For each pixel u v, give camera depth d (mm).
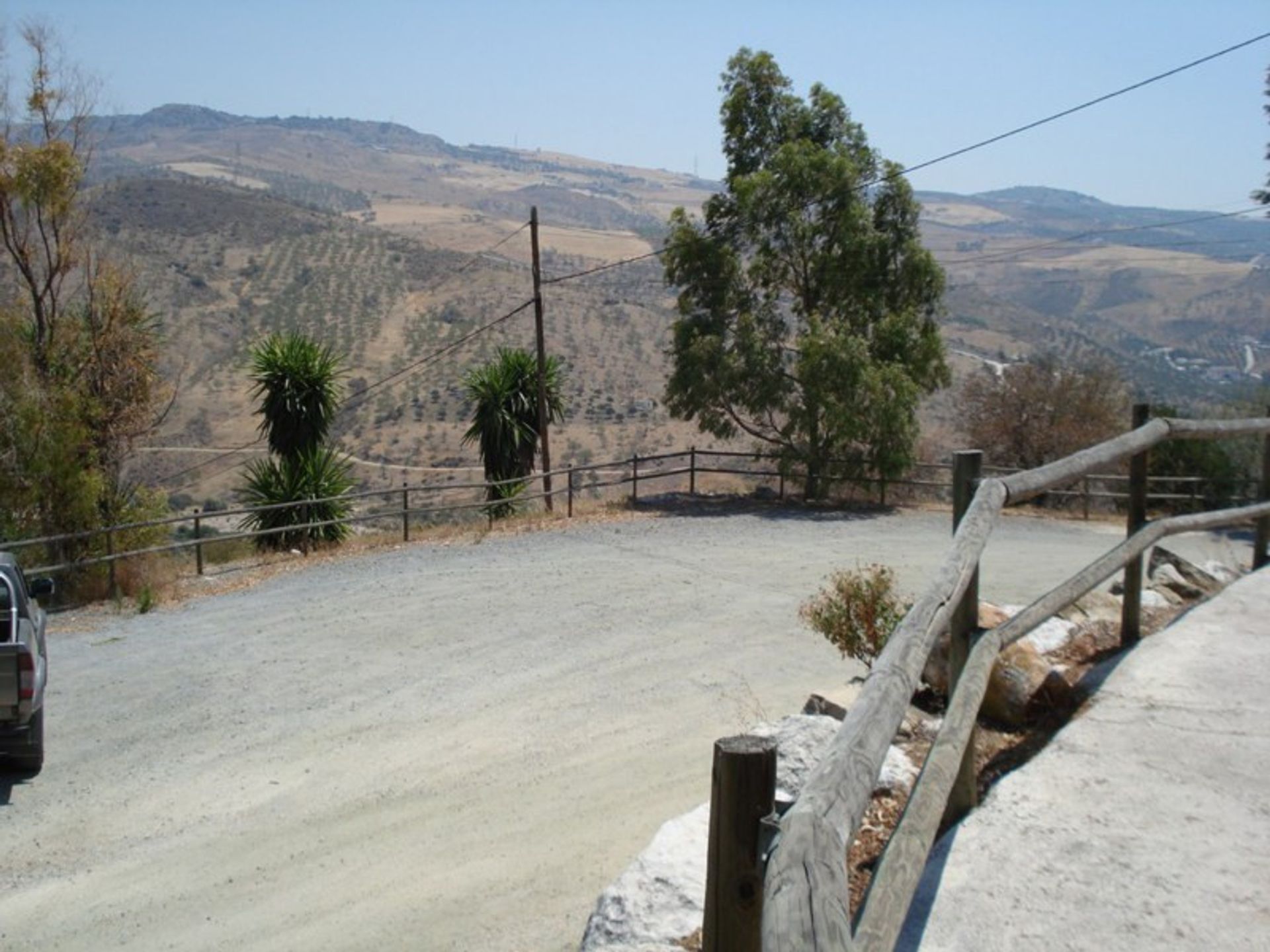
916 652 3156
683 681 11133
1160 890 3676
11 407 16062
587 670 11570
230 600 15617
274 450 22141
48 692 11109
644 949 4301
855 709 2766
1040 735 5168
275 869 7109
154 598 15766
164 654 12586
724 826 2316
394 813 7992
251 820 7895
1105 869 3820
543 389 25125
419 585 16094
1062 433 32250
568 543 19609
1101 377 33125
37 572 14656
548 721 9969
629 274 154125
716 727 9695
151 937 6234
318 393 22016
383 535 20922
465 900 6633
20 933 6277
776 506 24750
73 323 17641
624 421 67000
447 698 10688
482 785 8484
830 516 23234
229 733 9758
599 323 90188
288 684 11273
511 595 15289
